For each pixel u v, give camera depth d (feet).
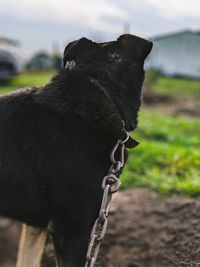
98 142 5.78
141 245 10.58
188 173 13.58
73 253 5.84
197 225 10.03
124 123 6.12
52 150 5.77
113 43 6.41
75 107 5.75
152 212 11.49
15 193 5.87
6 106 5.99
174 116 28.78
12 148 5.80
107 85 6.06
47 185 5.85
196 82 61.05
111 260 10.64
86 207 5.76
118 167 5.20
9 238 13.37
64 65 6.53
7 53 36.29
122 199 12.51
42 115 5.86
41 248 7.41
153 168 14.43
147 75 48.32
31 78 45.09
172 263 9.35
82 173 5.72
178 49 79.15
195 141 18.35
